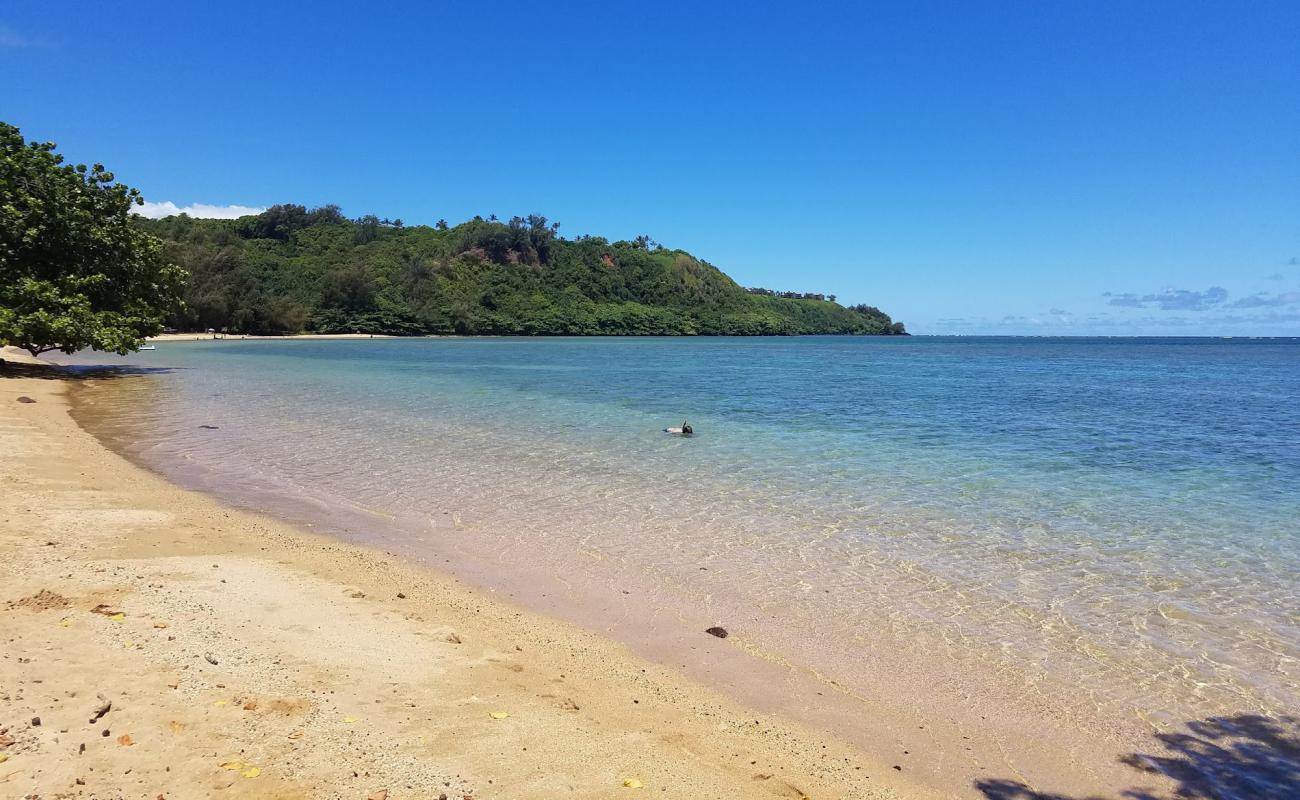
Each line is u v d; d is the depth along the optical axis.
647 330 149.38
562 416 23.50
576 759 4.42
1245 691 5.94
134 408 22.23
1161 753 5.05
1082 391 37.56
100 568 7.20
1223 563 9.30
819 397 32.09
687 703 5.51
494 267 144.75
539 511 11.38
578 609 7.43
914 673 6.19
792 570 8.77
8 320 26.30
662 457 16.31
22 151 28.48
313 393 28.86
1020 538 10.31
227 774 3.83
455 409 24.84
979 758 4.96
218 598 6.64
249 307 93.50
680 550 9.50
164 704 4.50
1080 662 6.44
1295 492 13.52
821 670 6.21
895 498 12.66
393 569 8.34
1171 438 20.50
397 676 5.37
